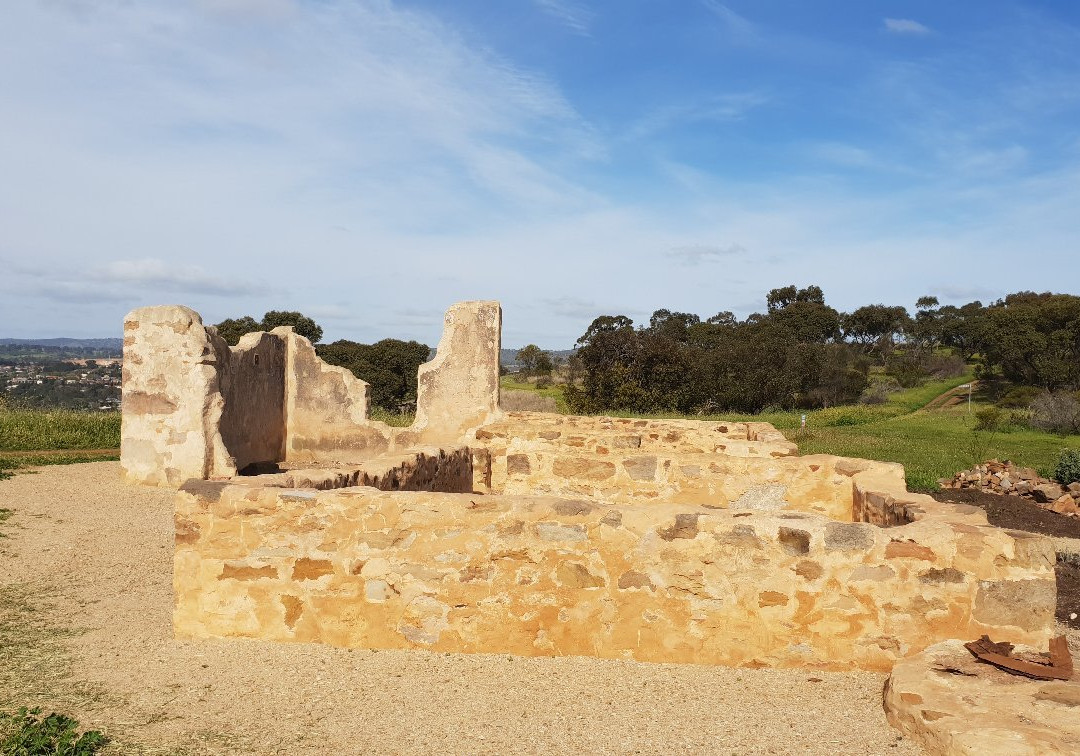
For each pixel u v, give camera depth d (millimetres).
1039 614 4496
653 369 35469
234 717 3965
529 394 37500
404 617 4945
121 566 7207
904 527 4680
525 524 4883
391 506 4973
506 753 3609
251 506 5074
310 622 5031
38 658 4770
